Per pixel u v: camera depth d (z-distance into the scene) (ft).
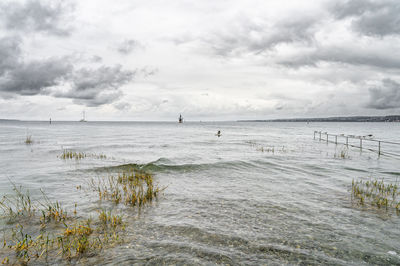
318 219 23.25
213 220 22.75
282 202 28.50
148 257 15.98
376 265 15.49
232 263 15.44
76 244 17.17
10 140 116.78
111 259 15.64
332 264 15.53
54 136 153.69
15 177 40.14
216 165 53.26
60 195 30.25
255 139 153.99
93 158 63.05
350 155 76.18
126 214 23.97
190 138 159.63
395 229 21.09
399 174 46.68
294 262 15.67
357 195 31.42
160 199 29.27
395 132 286.87
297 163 57.67
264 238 19.07
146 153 77.20
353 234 20.01
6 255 15.79
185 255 16.31
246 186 36.35
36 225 20.94
